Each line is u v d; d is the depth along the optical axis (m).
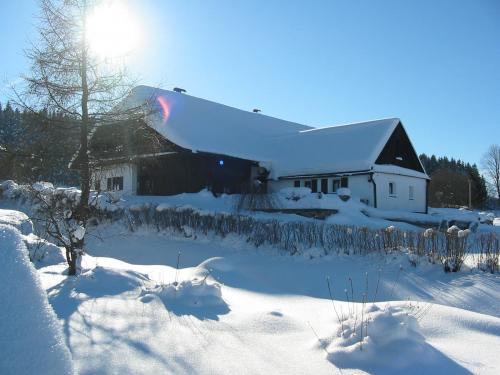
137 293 6.11
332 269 10.92
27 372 2.00
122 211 16.59
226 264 10.73
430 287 9.46
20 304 2.14
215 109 31.66
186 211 15.60
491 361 4.12
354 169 24.92
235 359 4.07
